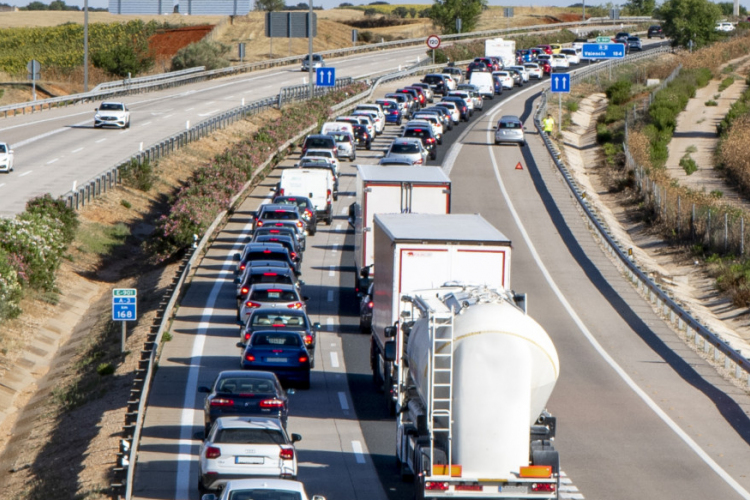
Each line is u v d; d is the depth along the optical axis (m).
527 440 46.56
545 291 111.19
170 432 64.94
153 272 128.00
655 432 66.56
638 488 55.22
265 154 186.88
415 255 66.19
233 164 169.50
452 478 46.22
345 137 196.75
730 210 151.50
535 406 48.00
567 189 171.25
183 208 132.75
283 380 75.00
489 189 168.38
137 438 59.28
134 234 151.00
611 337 93.75
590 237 139.62
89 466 61.34
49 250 120.81
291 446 51.22
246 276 94.12
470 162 193.50
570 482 56.00
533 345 46.91
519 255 127.88
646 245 149.25
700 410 72.12
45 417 80.00
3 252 112.75
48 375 95.00
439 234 67.88
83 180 160.25
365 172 100.75
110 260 137.75
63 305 117.25
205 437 54.03
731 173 199.50
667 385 78.69
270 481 43.00
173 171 184.62
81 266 131.75
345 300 106.81
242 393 59.41
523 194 165.62
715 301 119.44
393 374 67.56
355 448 62.91
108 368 84.62
